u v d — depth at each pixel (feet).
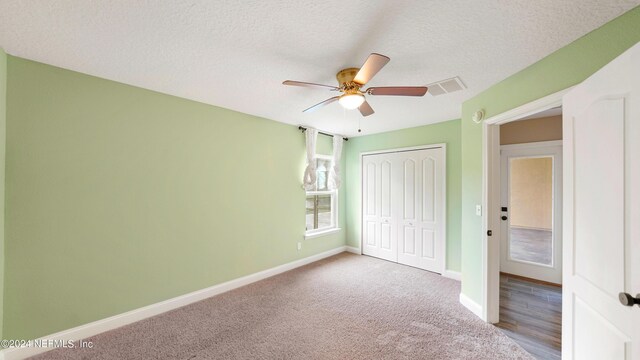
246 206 11.09
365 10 4.50
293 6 4.41
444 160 12.42
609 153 3.81
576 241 4.67
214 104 9.88
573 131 4.76
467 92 8.43
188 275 9.21
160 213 8.54
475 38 5.39
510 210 12.42
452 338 7.14
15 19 4.75
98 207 7.32
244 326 7.71
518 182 12.25
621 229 3.59
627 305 3.29
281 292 10.16
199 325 7.76
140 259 8.09
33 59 6.33
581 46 5.29
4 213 6.00
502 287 10.89
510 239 12.40
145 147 8.21
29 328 6.31
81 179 7.04
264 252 11.79
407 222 13.79
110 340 6.98
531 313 8.58
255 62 6.48
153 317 8.21
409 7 4.41
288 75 7.24
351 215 16.43
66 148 6.81
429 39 5.43
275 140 12.28
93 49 5.89
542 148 11.59
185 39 5.47
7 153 6.05
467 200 9.01
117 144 7.65
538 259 11.66
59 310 6.71
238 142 10.78
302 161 13.60
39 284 6.44
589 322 4.30
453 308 8.86
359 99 6.46
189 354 6.45
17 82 6.16
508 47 5.73
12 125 6.11
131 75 7.27
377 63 5.00
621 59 3.54
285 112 10.96
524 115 6.88
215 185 10.01
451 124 12.30
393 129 14.25
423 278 11.79
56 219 6.66
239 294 9.99
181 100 9.05
